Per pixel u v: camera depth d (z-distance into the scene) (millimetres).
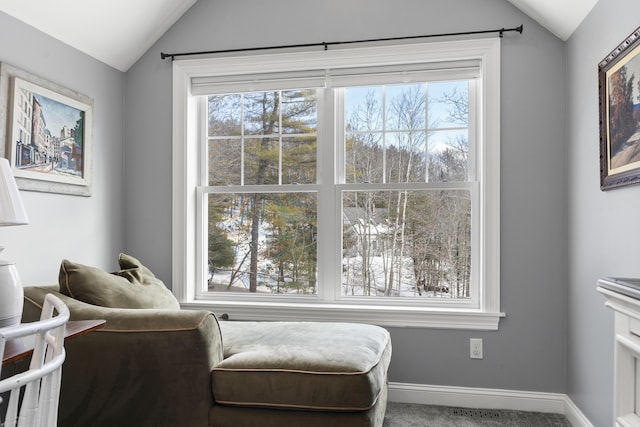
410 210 3057
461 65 2924
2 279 1501
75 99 2801
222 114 3312
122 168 3275
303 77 3107
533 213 2797
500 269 2826
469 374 2861
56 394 996
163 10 3059
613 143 2045
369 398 1829
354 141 3143
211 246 3309
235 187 3264
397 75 2998
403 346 2936
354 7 3016
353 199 3123
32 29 2520
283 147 3217
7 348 1309
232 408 1909
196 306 3154
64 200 2742
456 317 2848
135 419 1919
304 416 1856
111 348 1916
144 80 3279
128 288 2316
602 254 2217
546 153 2789
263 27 3123
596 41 2287
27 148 2441
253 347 2154
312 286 3158
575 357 2588
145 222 3256
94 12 2719
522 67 2816
